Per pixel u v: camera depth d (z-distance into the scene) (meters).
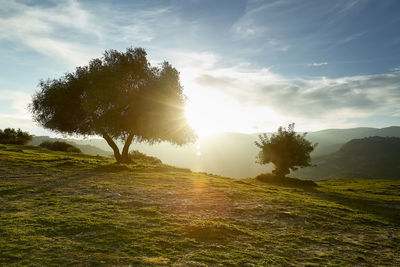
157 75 30.23
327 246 8.41
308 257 7.32
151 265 5.88
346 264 7.02
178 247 7.13
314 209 13.64
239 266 6.27
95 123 26.44
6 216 8.61
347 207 15.98
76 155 38.19
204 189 16.91
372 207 17.53
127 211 10.22
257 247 7.74
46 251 6.21
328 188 31.69
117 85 26.39
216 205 12.55
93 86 26.34
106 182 16.62
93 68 27.28
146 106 27.52
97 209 10.22
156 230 8.23
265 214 11.77
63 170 20.84
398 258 7.84
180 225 8.97
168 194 14.24
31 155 29.38
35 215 8.94
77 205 10.63
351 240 9.32
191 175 24.95
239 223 10.01
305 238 8.98
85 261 5.84
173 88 29.97
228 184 21.22
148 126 27.56
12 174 17.42
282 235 9.11
